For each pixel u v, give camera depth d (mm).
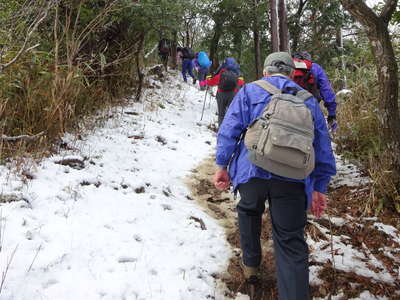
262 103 2256
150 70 9195
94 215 2955
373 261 2906
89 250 2516
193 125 6867
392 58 3322
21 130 3947
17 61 4031
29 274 2164
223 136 2305
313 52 13602
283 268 2139
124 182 3736
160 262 2613
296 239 2191
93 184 3498
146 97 7449
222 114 6160
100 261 2455
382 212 3455
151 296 2273
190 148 5535
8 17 4195
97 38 6258
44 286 2131
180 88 9508
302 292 2059
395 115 3379
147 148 5012
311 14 14336
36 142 3820
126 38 6852
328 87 3973
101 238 2668
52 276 2207
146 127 5852
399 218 3363
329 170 2279
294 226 2191
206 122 7305
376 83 5055
